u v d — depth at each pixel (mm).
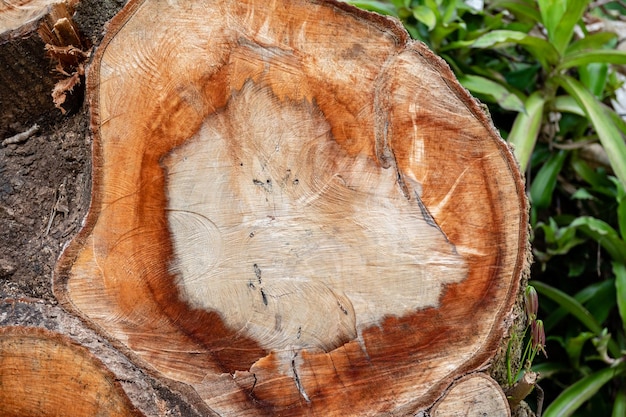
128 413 1549
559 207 2455
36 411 1588
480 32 2287
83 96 1689
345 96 1616
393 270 1628
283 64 1604
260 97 1604
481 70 2326
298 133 1612
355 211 1623
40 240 1664
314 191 1618
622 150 2135
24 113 1714
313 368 1622
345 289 1624
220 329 1607
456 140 1634
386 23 1610
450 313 1638
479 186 1636
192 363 1597
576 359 2295
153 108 1576
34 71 1679
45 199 1692
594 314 2326
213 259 1602
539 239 2375
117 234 1576
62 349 1555
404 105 1628
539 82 2408
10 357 1563
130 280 1582
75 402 1570
